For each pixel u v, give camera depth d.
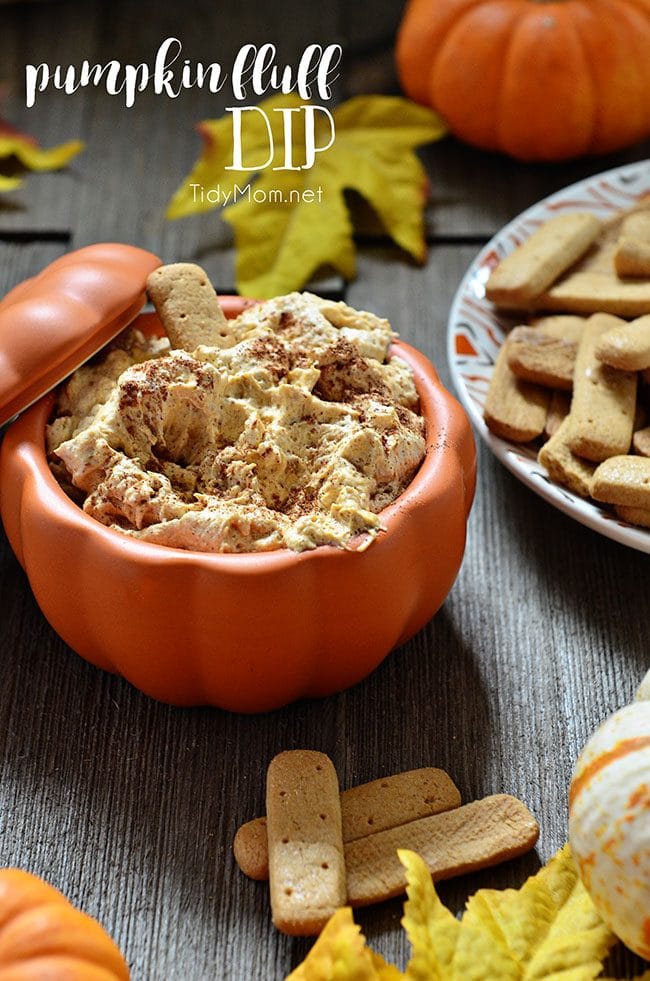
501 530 0.69
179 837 0.60
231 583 0.58
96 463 0.60
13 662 0.64
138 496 0.59
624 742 0.55
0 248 0.80
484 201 0.83
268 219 0.79
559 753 0.62
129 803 0.60
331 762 0.60
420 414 0.64
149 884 0.58
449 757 0.62
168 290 0.63
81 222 0.81
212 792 0.61
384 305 0.78
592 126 0.83
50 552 0.59
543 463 0.67
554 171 0.85
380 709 0.63
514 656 0.65
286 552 0.58
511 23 0.81
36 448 0.61
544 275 0.72
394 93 0.88
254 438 0.61
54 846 0.59
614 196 0.78
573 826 0.55
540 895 0.56
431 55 0.83
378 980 0.54
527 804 0.60
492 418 0.68
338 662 0.61
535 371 0.69
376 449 0.60
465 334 0.72
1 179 0.81
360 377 0.63
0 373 0.60
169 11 0.92
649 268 0.72
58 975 0.52
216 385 0.61
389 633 0.61
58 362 0.61
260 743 0.62
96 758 0.62
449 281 0.79
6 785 0.61
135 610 0.59
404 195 0.81
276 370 0.62
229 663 0.59
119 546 0.58
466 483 0.63
